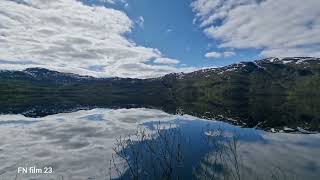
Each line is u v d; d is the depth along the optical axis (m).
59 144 25.44
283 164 18.83
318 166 18.42
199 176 16.70
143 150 22.30
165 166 18.30
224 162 19.14
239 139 26.36
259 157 20.39
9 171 18.53
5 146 24.59
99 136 28.73
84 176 17.62
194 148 22.53
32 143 25.77
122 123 37.41
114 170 18.36
